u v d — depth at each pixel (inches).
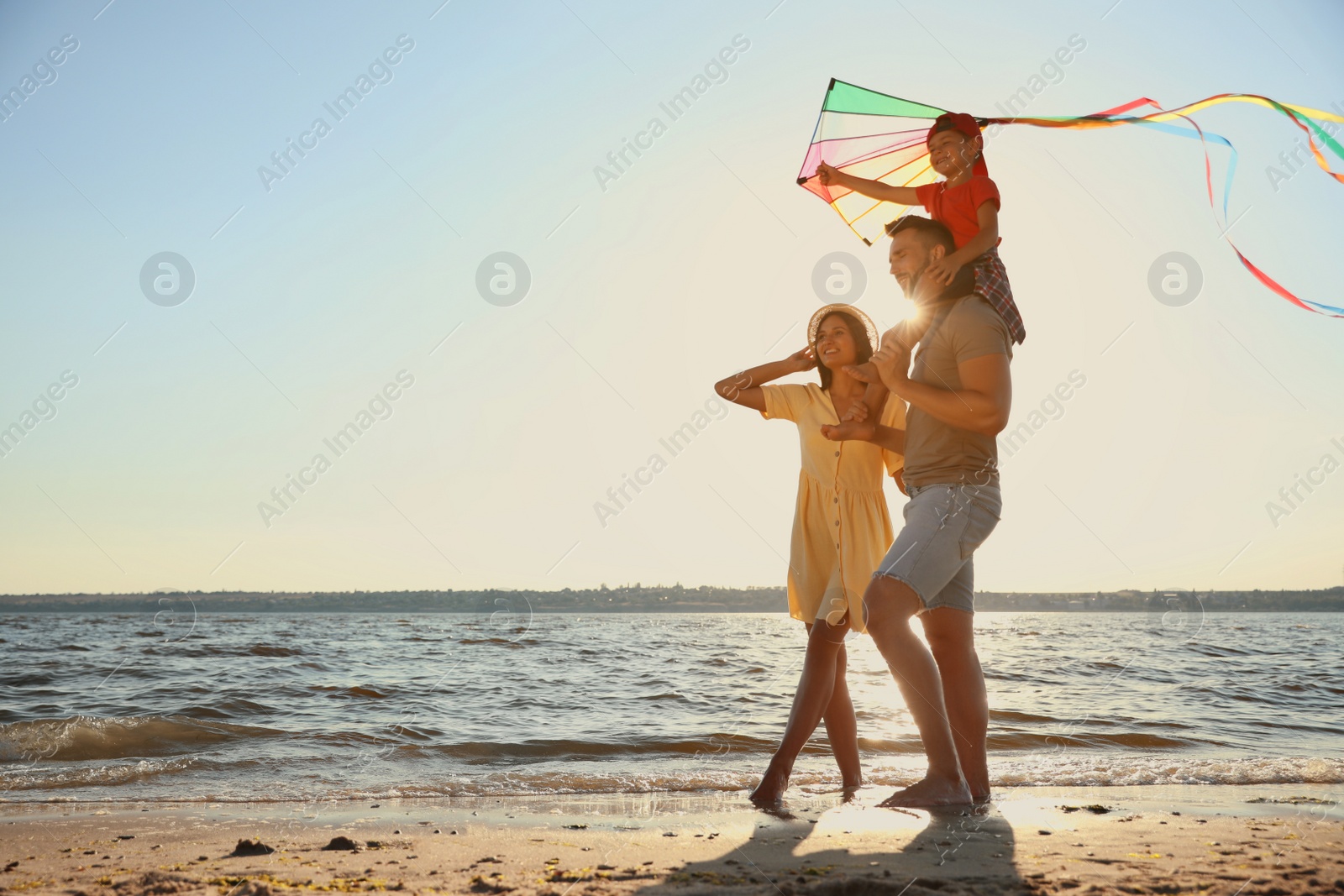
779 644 702.5
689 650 629.0
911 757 194.9
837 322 128.4
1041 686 382.6
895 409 128.7
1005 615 2188.7
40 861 95.3
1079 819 115.9
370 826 120.8
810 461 127.9
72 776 175.9
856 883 80.0
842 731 137.0
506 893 77.5
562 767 186.5
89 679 435.5
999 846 97.4
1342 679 420.5
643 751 213.6
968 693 123.1
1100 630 1119.0
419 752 212.4
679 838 106.0
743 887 79.4
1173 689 375.6
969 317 116.7
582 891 78.2
